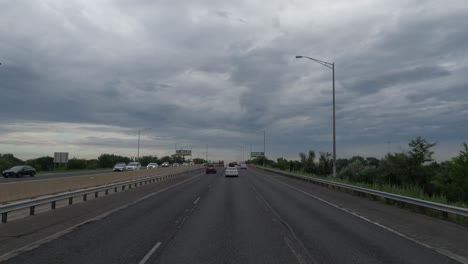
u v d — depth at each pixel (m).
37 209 20.53
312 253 10.45
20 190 20.89
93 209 20.44
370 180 50.09
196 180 53.31
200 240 12.20
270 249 10.92
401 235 13.27
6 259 9.70
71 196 22.73
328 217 17.78
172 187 39.06
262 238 12.57
